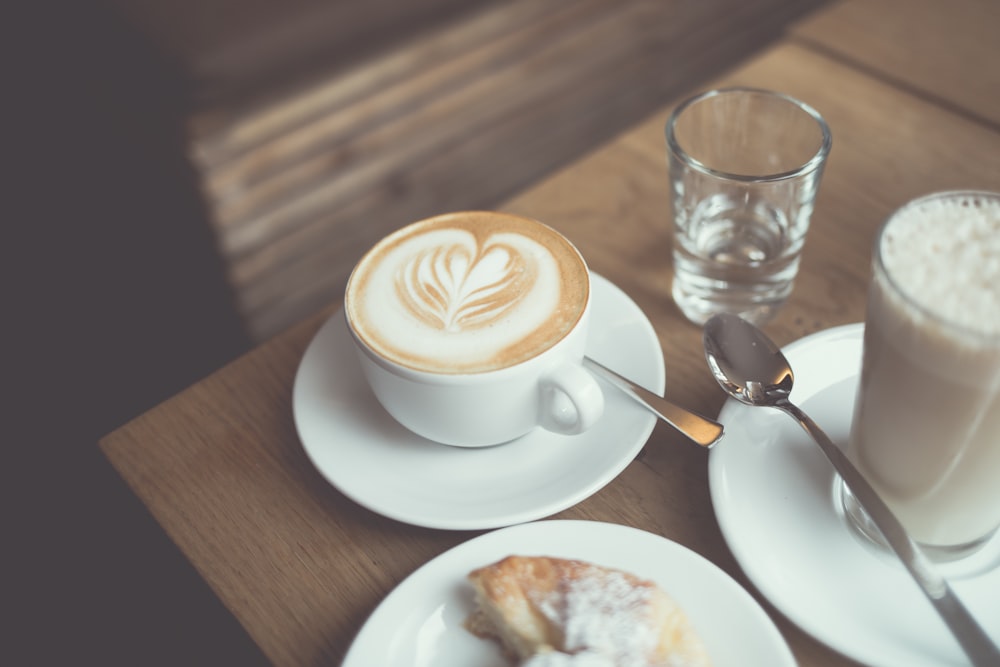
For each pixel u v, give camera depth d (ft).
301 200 3.37
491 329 1.64
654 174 2.14
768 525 1.58
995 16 2.41
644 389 1.71
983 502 1.51
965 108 2.21
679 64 4.61
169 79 2.87
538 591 1.47
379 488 1.64
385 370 1.61
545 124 4.14
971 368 1.38
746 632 1.46
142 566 2.82
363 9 3.16
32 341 3.50
